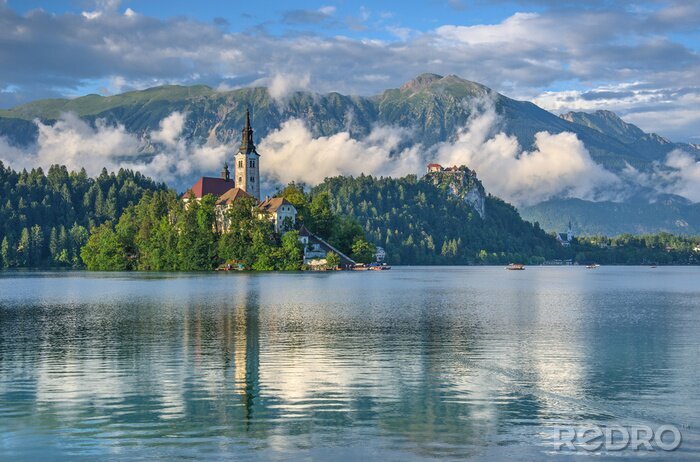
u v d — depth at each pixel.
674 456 39.72
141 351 72.69
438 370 62.34
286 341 80.25
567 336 85.69
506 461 38.81
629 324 100.38
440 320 104.31
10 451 40.09
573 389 54.88
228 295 161.00
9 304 135.12
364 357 69.12
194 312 116.81
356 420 46.09
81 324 97.94
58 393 53.16
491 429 44.22
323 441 41.84
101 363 65.56
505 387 55.59
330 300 145.88
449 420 46.06
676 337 85.12
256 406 49.41
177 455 39.44
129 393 53.09
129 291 176.75
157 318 106.38
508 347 76.25
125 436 42.69
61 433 43.25
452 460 38.88
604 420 46.25
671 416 47.31
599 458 39.34
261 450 40.25
